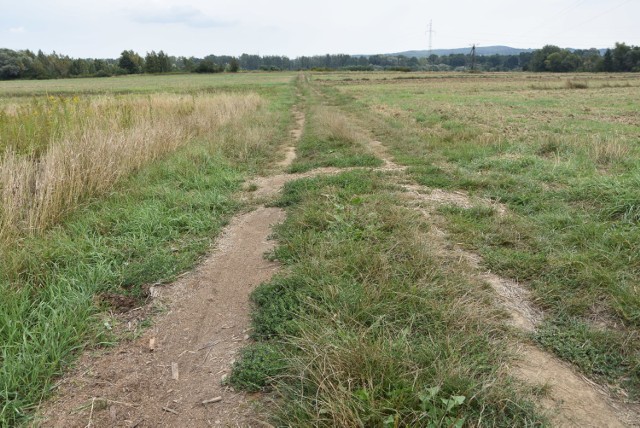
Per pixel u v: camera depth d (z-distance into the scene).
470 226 4.74
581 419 2.33
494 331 3.01
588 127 12.26
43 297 3.49
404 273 3.67
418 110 17.59
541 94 29.36
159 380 2.81
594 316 3.16
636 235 4.05
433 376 2.43
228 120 12.95
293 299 3.42
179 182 6.90
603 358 2.73
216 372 2.85
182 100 15.49
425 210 5.39
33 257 3.96
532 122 13.59
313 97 27.69
